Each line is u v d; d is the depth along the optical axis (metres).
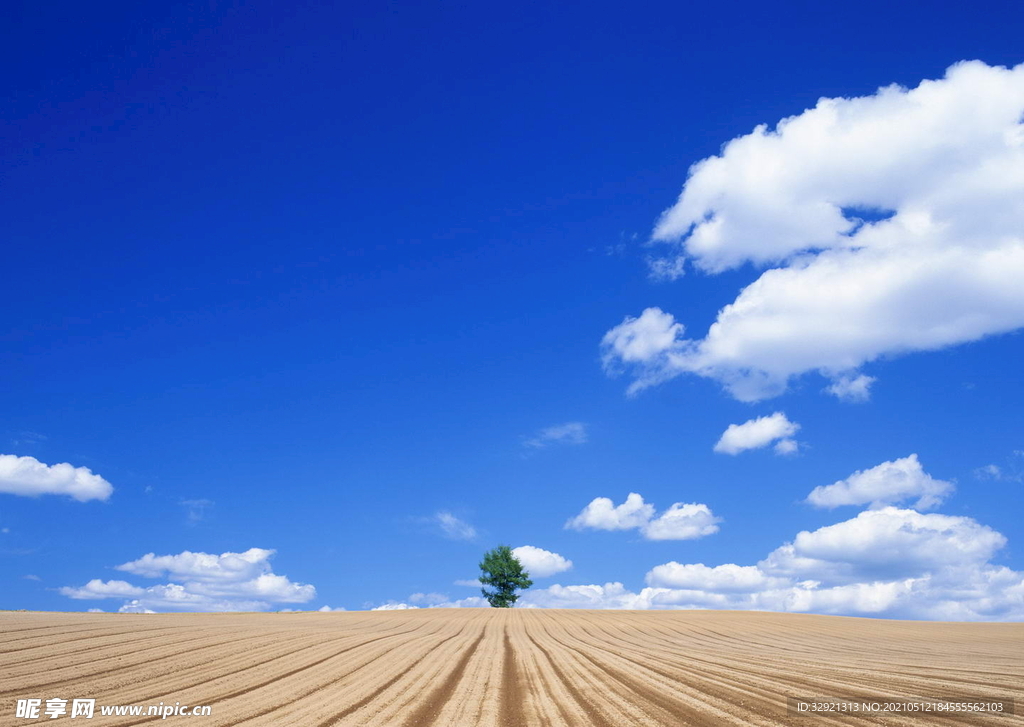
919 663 24.53
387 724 13.48
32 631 26.75
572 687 18.41
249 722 13.59
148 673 19.36
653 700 16.16
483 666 23.02
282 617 49.25
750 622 54.19
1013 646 35.00
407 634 36.38
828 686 18.12
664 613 63.28
